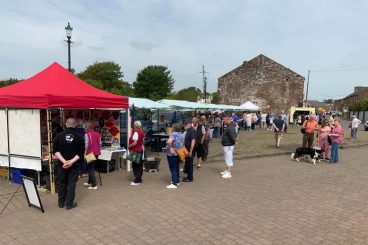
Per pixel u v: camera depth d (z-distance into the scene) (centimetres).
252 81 4791
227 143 943
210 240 495
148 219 582
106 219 580
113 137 1052
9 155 828
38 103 753
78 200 695
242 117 3419
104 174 973
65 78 915
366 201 715
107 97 923
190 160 884
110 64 6444
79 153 637
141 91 7000
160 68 7075
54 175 752
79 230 530
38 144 775
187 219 584
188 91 7106
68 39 1525
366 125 3666
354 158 1391
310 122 1350
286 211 637
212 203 684
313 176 981
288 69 4619
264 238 504
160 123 1981
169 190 786
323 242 492
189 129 884
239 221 578
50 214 606
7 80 3506
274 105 4691
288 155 1442
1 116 838
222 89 4981
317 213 627
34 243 482
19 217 589
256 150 1530
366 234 525
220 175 976
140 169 845
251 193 770
